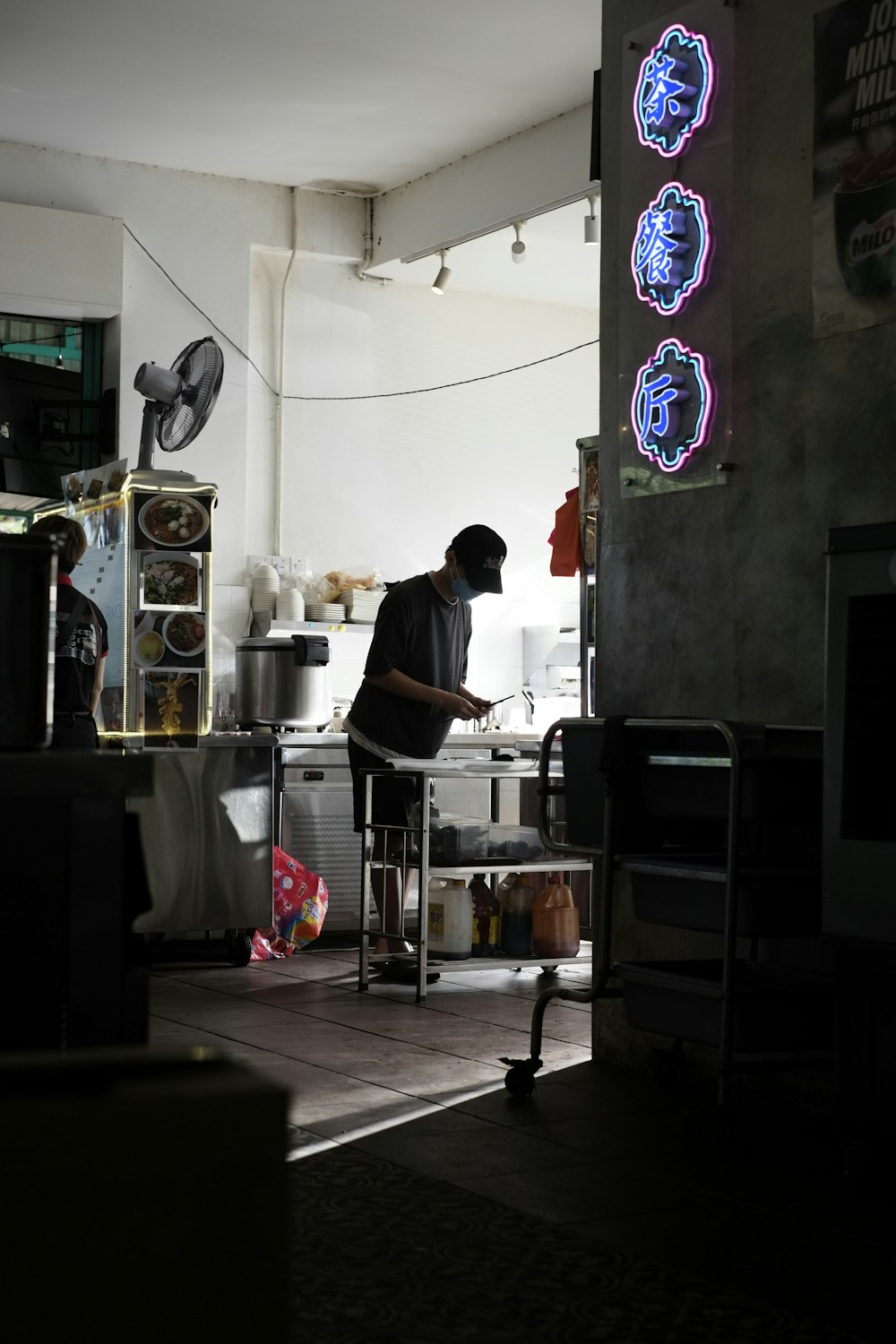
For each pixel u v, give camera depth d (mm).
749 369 3773
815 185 3553
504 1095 3686
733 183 3811
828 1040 3227
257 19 6203
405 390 8656
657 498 4094
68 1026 1306
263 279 8250
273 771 6141
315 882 6484
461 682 5891
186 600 5902
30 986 1326
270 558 8047
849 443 3488
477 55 6551
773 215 3701
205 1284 627
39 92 6902
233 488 7957
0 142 7438
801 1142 3260
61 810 1329
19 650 1258
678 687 4004
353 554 8461
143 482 5844
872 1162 2840
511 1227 2574
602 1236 2539
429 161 7828
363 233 8391
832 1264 2406
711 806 3324
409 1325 2062
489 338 8938
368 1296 2189
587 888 6902
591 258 8250
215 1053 688
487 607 8977
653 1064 3969
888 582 2725
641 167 4121
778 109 3689
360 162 7828
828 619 2854
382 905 5926
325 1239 2477
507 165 7492
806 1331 2082
